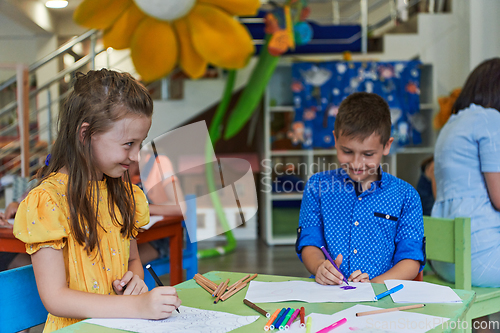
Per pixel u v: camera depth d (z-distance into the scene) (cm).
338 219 126
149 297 72
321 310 74
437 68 396
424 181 254
